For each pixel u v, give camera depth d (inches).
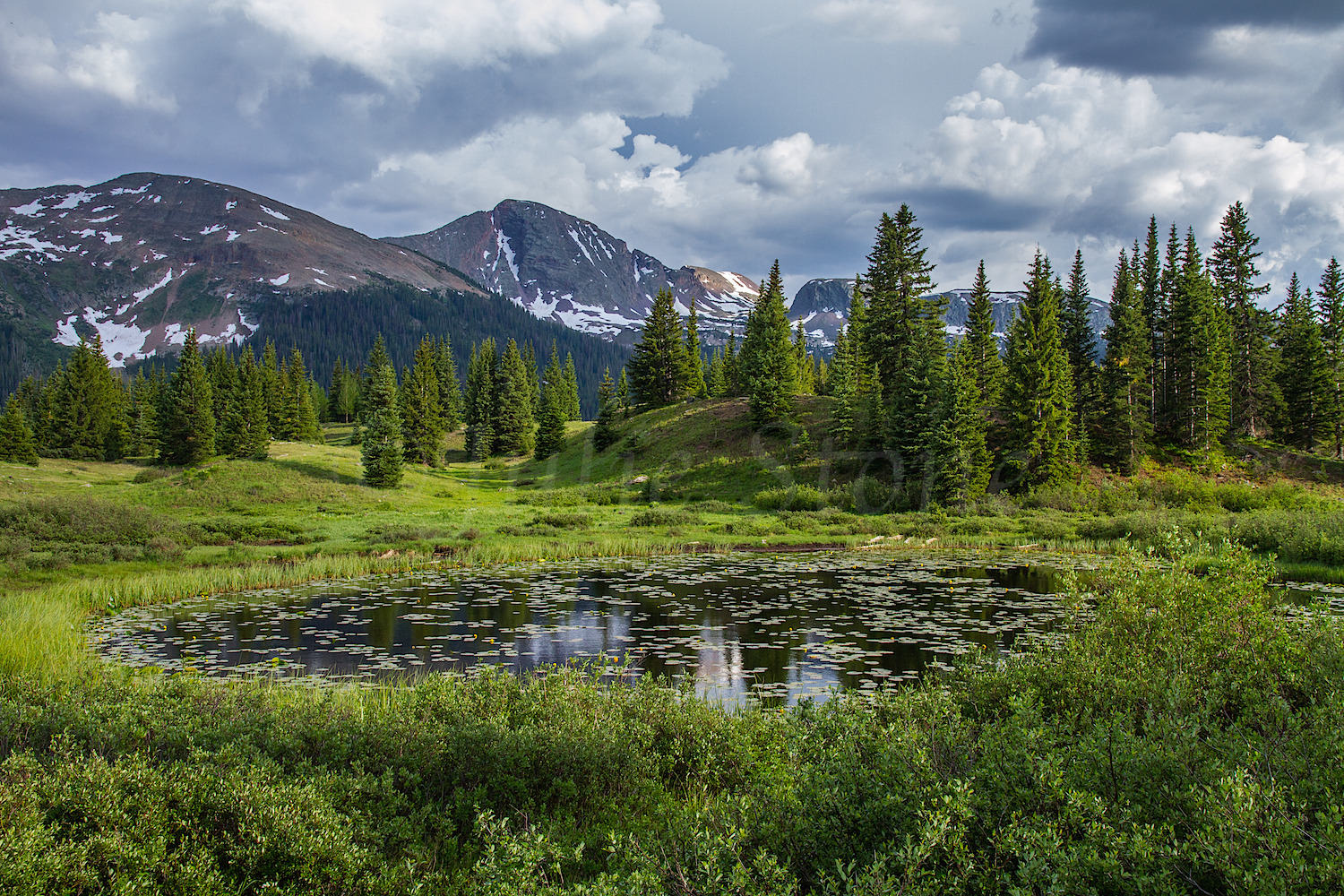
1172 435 2155.5
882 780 155.1
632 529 1476.4
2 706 228.5
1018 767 152.5
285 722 233.3
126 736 213.6
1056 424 1835.6
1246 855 114.1
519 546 1215.6
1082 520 1507.1
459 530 1403.8
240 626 657.6
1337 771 139.6
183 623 674.2
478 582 918.4
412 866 157.1
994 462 1925.4
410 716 240.2
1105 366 2114.9
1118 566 258.7
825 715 227.0
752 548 1264.8
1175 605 233.9
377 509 1836.9
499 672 325.1
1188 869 122.6
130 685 297.0
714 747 242.2
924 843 123.0
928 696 234.7
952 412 1738.4
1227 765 149.0
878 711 238.8
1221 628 227.8
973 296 2321.6
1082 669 222.2
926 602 754.8
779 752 244.4
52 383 3491.6
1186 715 180.1
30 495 1717.5
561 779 204.7
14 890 128.9
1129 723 173.0
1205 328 2025.1
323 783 181.5
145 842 152.3
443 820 184.1
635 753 224.4
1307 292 2395.4
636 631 628.1
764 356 2416.3
